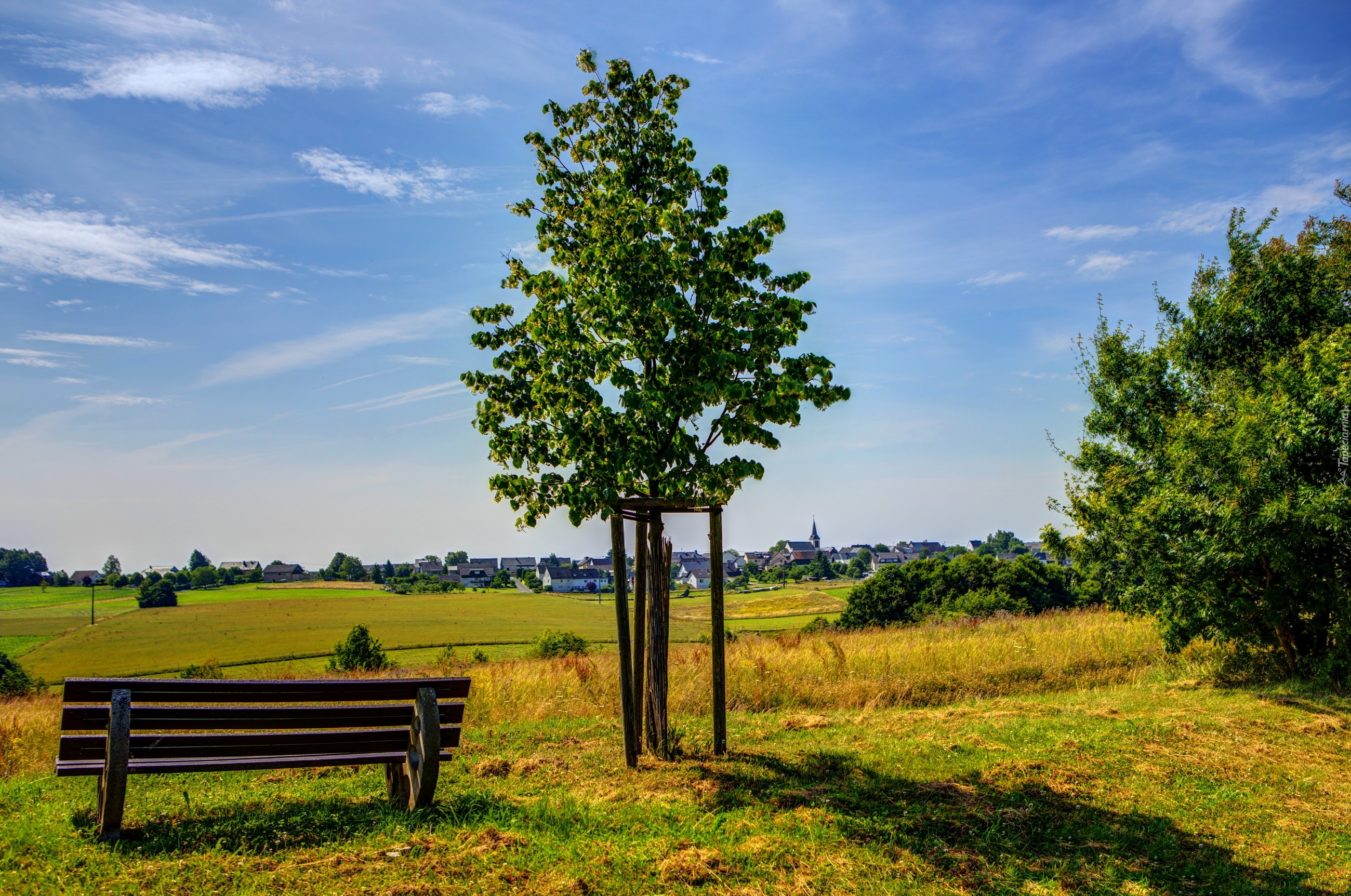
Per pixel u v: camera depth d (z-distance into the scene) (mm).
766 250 8047
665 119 8906
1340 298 14156
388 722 6184
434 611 110188
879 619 47750
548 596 152125
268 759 5746
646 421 7688
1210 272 14820
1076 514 14469
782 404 7047
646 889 4836
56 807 6000
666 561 8422
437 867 4961
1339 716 10023
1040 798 6758
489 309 8438
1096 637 16203
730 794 6730
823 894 4875
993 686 13297
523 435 8023
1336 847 5918
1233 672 13398
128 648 76938
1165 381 14578
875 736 9242
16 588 173625
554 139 9016
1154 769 7680
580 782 7320
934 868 5277
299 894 4508
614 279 7656
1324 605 12086
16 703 17578
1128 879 5266
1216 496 12430
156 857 4934
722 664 8320
